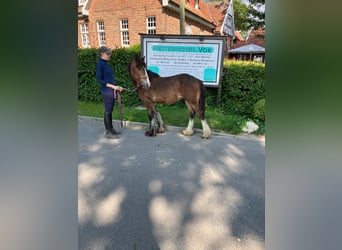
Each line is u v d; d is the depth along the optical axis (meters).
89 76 7.51
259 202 2.57
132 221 2.29
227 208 2.47
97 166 3.41
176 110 6.44
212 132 4.92
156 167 3.39
